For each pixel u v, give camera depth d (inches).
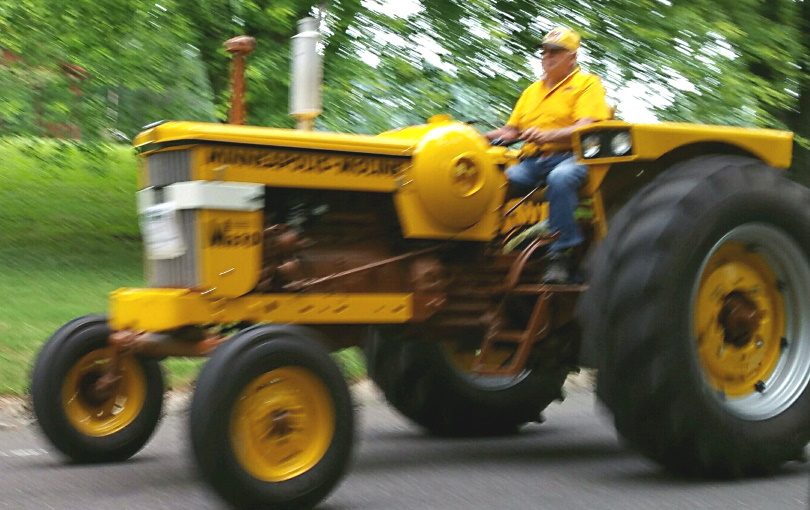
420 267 212.2
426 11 530.0
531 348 219.5
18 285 435.8
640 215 199.9
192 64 552.7
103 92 565.6
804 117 628.7
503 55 528.4
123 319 191.3
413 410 246.5
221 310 188.1
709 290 203.6
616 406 197.8
